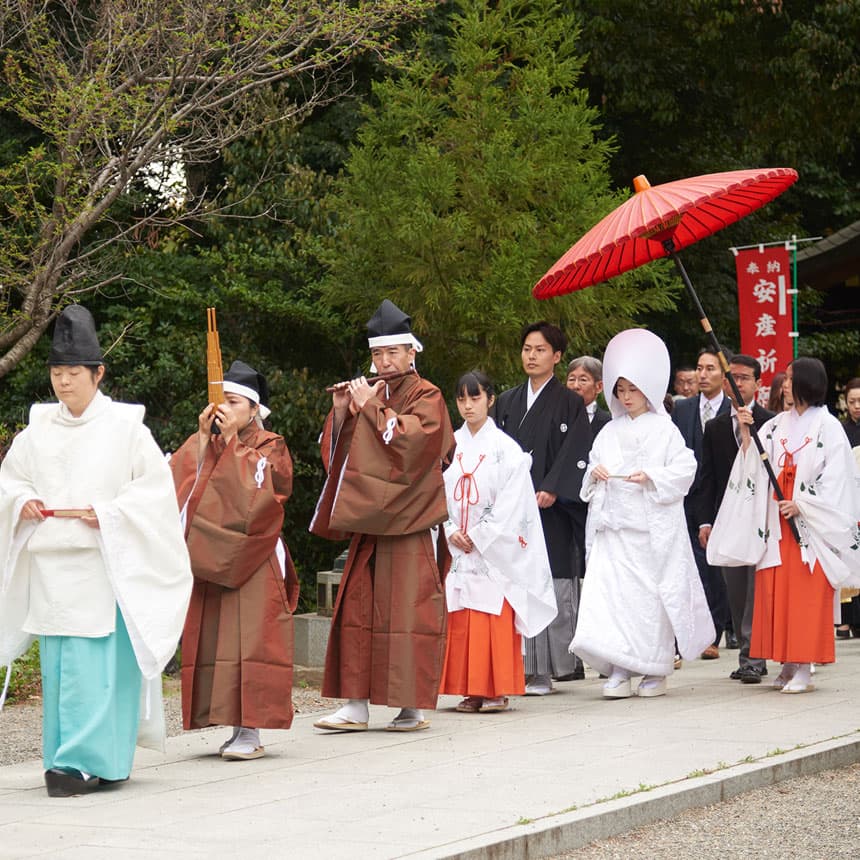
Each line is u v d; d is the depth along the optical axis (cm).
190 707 825
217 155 1808
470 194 1798
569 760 805
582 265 1027
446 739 893
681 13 2184
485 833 623
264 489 823
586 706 1036
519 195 1803
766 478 1087
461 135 1819
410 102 1870
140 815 680
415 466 904
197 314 1998
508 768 783
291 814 673
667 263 1873
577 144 1825
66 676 739
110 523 734
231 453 823
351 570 934
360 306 1881
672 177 2561
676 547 1077
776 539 1073
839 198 2862
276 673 825
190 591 758
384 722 995
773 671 1255
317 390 1978
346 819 659
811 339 2781
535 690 1119
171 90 1479
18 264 1722
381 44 1634
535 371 1165
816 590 1059
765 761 793
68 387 748
